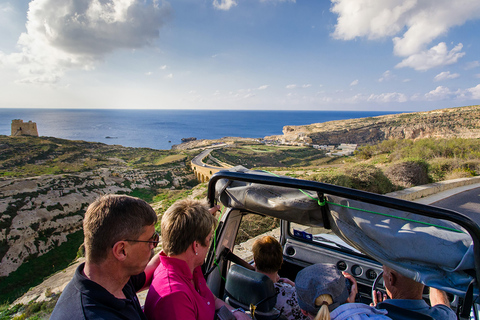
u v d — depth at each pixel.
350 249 3.10
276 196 1.89
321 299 1.54
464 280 1.42
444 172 18.14
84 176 69.88
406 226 1.48
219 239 2.46
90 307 1.19
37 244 42.53
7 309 12.30
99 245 1.25
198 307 1.69
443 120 152.12
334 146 156.12
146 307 1.62
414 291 1.65
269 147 143.75
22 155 91.19
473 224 1.32
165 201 48.59
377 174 14.59
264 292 2.03
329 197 1.67
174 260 1.67
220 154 118.88
